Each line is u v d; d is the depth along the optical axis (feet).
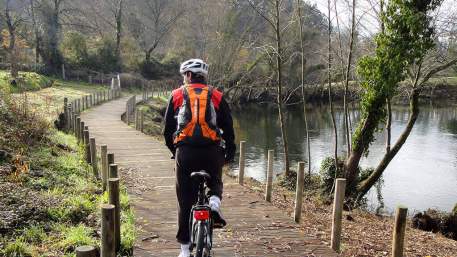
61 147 41.47
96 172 33.14
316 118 135.03
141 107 113.39
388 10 45.24
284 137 52.11
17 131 37.01
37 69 151.12
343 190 20.62
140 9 198.59
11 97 46.26
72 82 155.74
